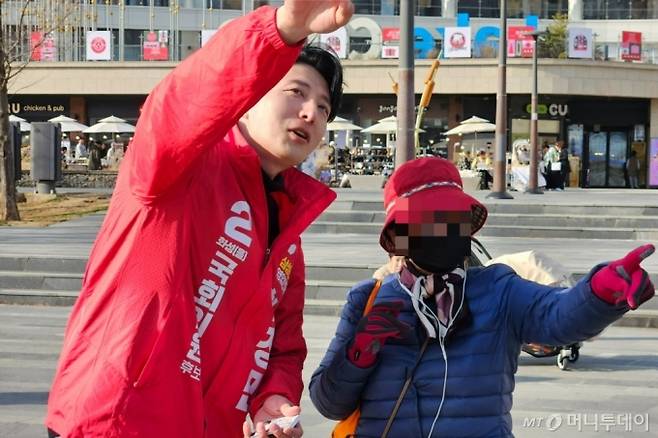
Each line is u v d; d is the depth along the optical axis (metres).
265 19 2.11
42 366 7.84
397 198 2.79
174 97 2.22
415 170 2.79
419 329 2.81
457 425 2.76
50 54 39.78
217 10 42.84
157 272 2.45
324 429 5.99
